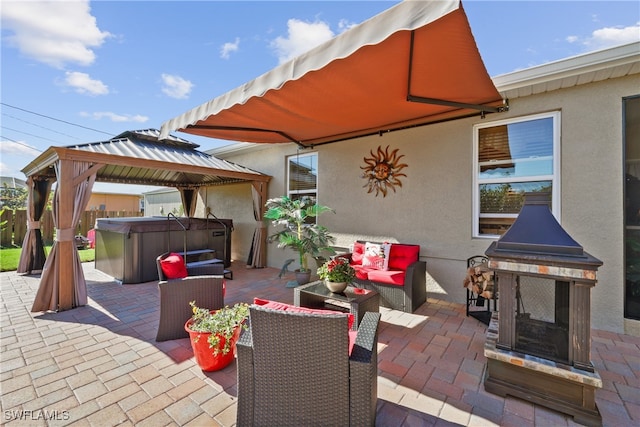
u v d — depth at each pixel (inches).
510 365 89.7
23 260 246.8
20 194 615.8
